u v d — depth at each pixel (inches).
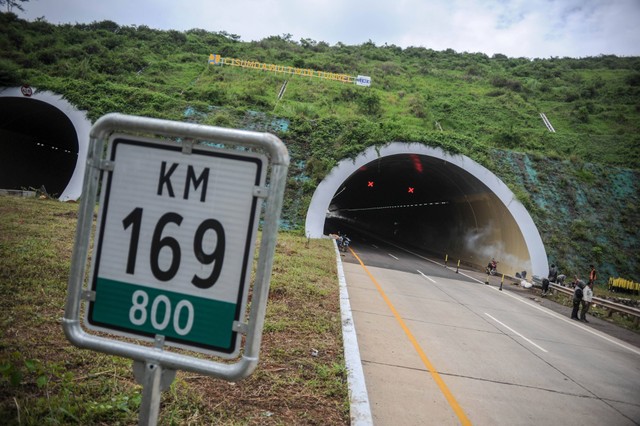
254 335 73.5
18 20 2191.2
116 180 79.9
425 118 1718.8
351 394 217.0
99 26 2536.9
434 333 419.2
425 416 228.7
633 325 707.4
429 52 3376.0
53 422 140.9
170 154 78.6
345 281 632.4
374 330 390.0
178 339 76.6
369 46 3373.5
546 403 277.0
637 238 1251.2
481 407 253.0
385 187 2033.7
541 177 1323.8
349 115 1614.2
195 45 2444.6
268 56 2482.8
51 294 316.2
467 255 1558.8
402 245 2022.6
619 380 359.3
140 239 78.6
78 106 1286.9
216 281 76.1
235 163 76.6
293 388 216.2
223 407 182.9
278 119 1387.8
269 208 74.7
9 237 518.0
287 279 521.0
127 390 179.8
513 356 382.0
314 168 1269.7
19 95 1279.5
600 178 1369.3
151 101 1355.8
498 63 3181.6
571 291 891.4
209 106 1395.2
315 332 326.6
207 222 76.9
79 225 78.6
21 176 1517.0
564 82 2556.6
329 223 2544.3
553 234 1220.5
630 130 1814.7
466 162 1286.9
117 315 78.4
